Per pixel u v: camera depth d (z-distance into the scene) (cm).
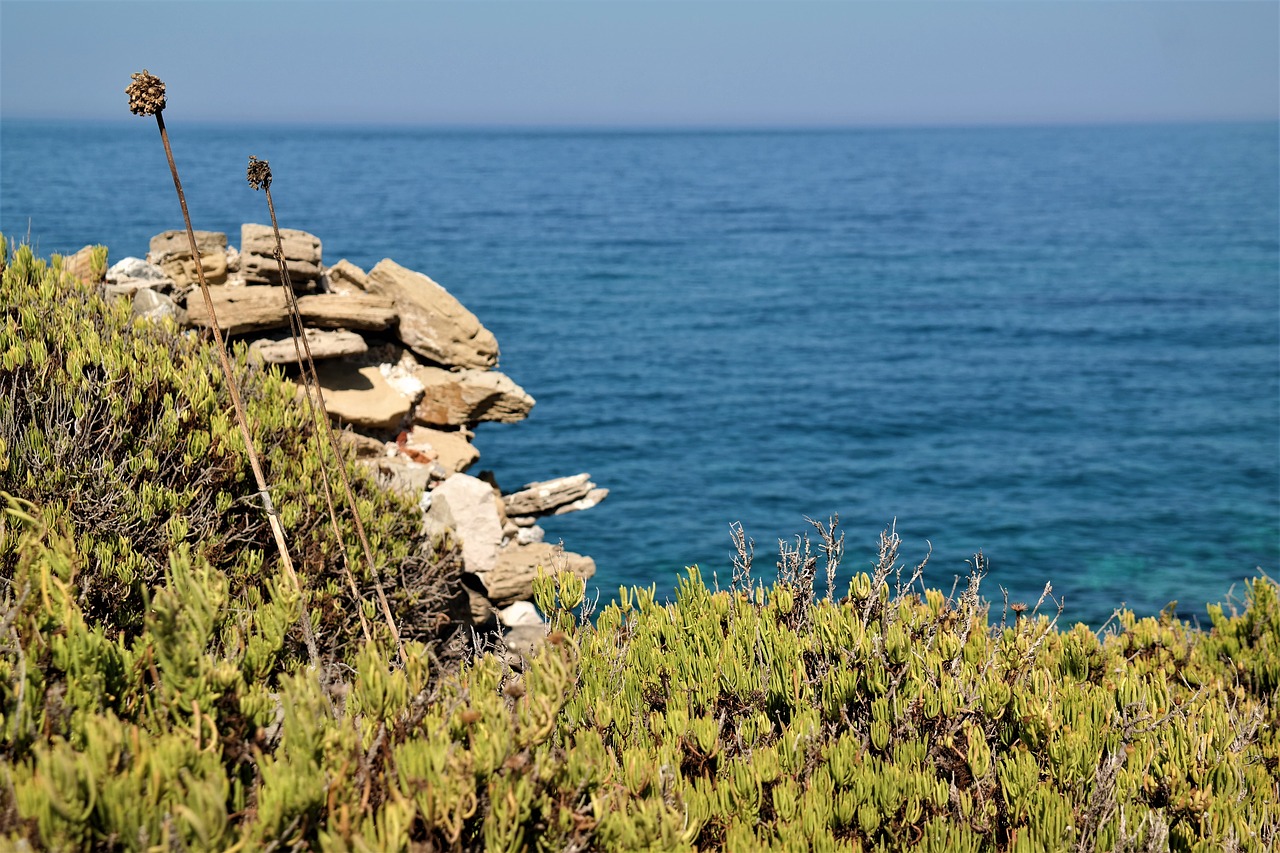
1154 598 2698
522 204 18112
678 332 7188
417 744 328
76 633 334
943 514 3488
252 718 325
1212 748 466
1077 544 3164
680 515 3312
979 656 521
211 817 261
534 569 1223
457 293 8512
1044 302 8894
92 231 8638
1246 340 7069
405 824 290
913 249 12912
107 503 647
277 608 390
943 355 6638
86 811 254
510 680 447
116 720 288
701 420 4759
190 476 722
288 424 848
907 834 399
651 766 388
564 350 6331
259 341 1219
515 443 4216
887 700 456
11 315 827
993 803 404
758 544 2995
